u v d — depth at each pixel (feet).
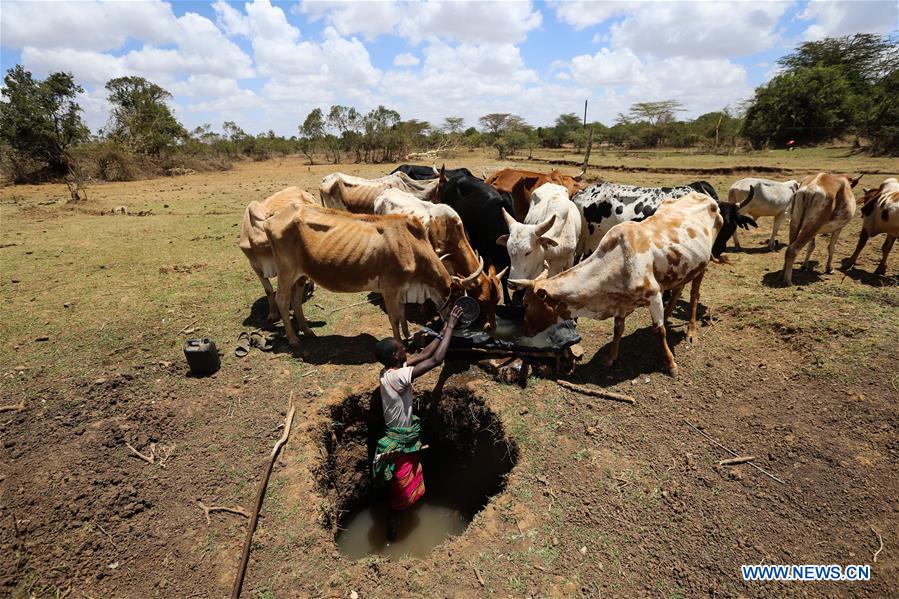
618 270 16.29
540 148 185.88
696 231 17.43
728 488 12.49
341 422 16.44
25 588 10.29
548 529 11.59
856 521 11.34
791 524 11.42
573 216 21.11
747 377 16.63
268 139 177.88
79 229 41.27
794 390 15.66
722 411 15.24
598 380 17.17
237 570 10.81
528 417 15.37
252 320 22.11
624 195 22.45
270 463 13.35
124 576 10.73
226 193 67.51
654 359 18.20
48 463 13.33
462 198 24.97
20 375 17.54
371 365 18.38
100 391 16.42
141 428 14.94
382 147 147.23
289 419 15.11
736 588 10.11
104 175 97.86
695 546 11.03
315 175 101.04
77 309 23.36
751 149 126.72
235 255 32.07
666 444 14.10
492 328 19.39
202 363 17.44
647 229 16.66
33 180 93.61
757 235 35.29
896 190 23.36
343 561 11.16
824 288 22.68
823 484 12.34
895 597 9.76
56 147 94.73
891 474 12.37
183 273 28.43
